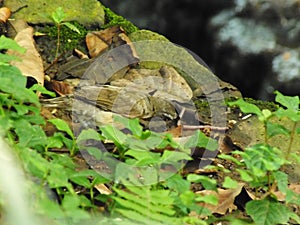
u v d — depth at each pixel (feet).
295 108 15.28
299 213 19.24
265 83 39.42
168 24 41.47
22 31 24.40
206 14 41.09
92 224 14.02
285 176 14.94
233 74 40.09
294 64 39.11
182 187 14.53
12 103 15.37
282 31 39.81
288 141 22.76
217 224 18.13
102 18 26.68
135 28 26.89
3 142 13.55
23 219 11.60
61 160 15.65
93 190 17.54
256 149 14.73
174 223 13.35
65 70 24.31
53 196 15.28
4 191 11.96
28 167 13.20
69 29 25.90
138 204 13.47
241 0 40.55
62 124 15.92
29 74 22.47
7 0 26.40
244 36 40.16
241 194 19.24
